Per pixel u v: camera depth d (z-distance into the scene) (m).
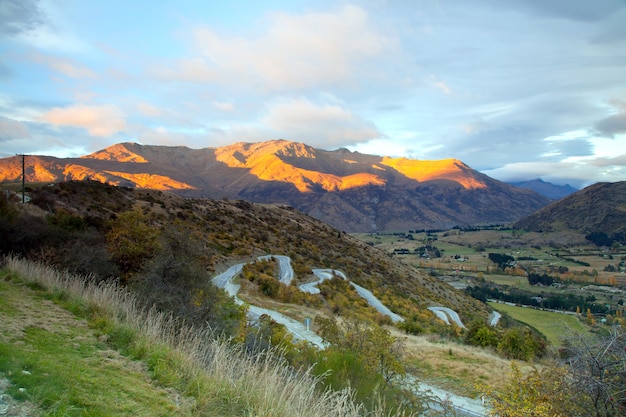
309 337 20.52
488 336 27.61
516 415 6.66
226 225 69.31
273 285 38.06
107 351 5.62
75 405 3.71
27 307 7.43
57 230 18.11
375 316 34.78
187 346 6.59
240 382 5.14
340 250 88.88
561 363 5.74
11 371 4.06
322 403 5.05
